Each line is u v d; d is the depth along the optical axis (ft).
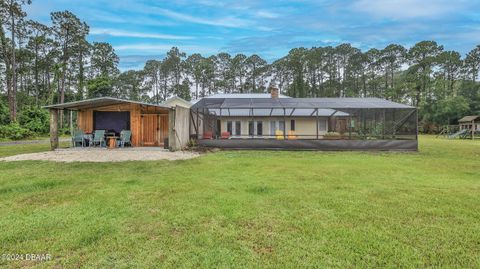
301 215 14.01
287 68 198.18
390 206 15.57
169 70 202.80
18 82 148.97
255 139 50.90
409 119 50.24
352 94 191.72
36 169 27.84
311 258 9.66
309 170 27.53
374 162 33.96
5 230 11.96
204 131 58.59
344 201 16.49
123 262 9.35
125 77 199.31
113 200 16.56
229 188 19.69
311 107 53.06
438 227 12.51
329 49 196.65
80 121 56.03
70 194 17.94
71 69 146.30
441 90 151.84
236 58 206.69
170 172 26.25
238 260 9.48
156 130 55.36
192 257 9.67
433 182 22.07
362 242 10.91
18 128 79.10
